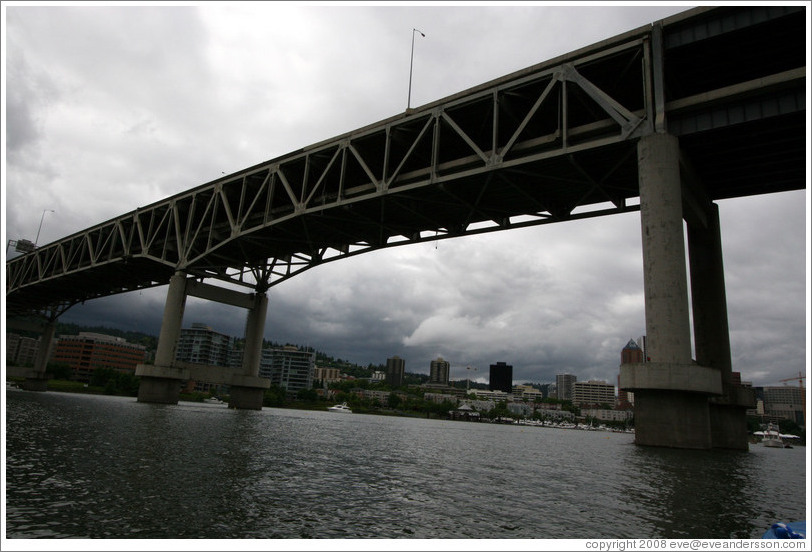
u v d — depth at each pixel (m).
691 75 33.06
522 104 39.00
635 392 27.41
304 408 174.62
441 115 40.06
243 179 55.78
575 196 42.91
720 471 19.89
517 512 11.53
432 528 9.91
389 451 25.98
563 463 23.50
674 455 24.25
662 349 26.53
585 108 37.69
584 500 13.07
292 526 9.52
